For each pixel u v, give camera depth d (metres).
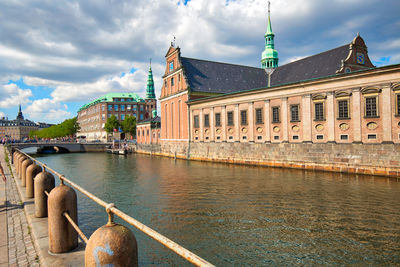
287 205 17.33
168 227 14.19
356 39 38.62
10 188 14.35
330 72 39.41
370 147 27.25
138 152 79.12
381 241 11.71
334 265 9.99
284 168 34.47
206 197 20.05
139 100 133.75
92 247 3.16
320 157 31.33
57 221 5.74
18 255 6.28
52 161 56.84
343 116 29.47
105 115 127.31
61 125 136.12
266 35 61.28
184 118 53.84
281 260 10.50
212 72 57.25
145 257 11.01
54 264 5.32
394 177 25.28
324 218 14.74
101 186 26.64
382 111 26.45
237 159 41.72
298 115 33.78
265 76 59.78
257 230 13.42
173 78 58.66
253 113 39.50
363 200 17.77
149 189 24.00
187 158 52.50
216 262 10.49
